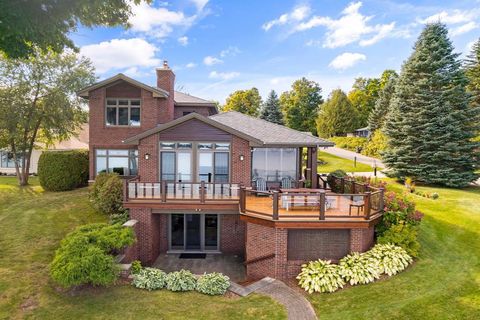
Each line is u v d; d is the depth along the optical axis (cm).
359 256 1077
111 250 1101
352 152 4638
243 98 6581
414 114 2359
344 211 1187
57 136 2442
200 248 1533
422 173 2305
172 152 1504
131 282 1017
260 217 1138
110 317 812
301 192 1222
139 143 1498
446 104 2261
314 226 1091
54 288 934
